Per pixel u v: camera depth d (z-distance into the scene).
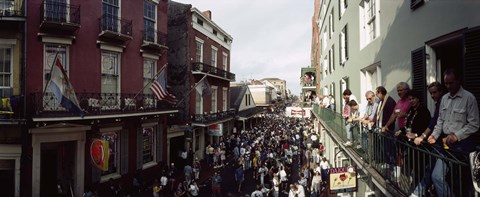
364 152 7.34
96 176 12.98
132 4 15.27
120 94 14.31
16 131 11.19
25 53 11.29
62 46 12.33
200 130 23.23
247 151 21.47
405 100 5.18
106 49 13.72
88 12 13.10
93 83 13.23
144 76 16.17
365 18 10.16
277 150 22.14
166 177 15.52
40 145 11.63
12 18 10.86
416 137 4.21
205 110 23.52
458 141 3.67
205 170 20.38
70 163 12.86
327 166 15.62
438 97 4.11
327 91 21.78
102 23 13.50
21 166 11.12
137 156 15.16
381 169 5.96
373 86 9.88
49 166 12.85
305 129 33.84
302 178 15.90
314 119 32.62
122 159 14.31
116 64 14.41
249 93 38.97
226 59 28.78
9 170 11.37
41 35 11.68
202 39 23.33
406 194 4.67
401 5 6.96
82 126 12.30
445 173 3.64
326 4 22.09
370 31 9.82
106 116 12.57
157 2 17.11
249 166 20.78
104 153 11.45
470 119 3.50
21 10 11.27
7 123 10.59
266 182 16.36
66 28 12.11
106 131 13.62
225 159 23.36
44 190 12.62
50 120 10.95
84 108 12.63
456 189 3.53
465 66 4.55
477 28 4.34
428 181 4.12
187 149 20.58
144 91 16.09
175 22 21.67
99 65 13.51
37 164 11.31
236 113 31.45
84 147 12.53
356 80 11.12
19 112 10.88
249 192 15.83
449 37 5.05
